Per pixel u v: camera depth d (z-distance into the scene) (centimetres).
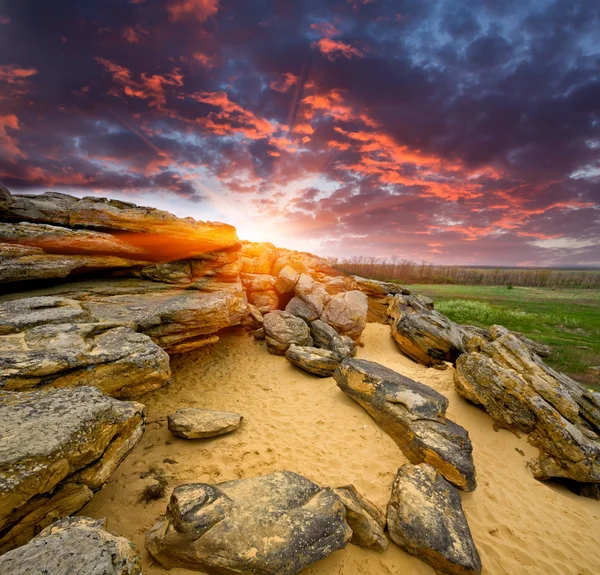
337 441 806
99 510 509
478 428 942
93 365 584
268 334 1419
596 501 791
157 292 1154
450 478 689
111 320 811
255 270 2111
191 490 469
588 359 1905
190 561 407
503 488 745
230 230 1462
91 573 265
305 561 416
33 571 257
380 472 711
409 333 1469
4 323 650
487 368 998
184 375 1129
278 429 843
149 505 535
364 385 933
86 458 405
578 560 590
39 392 466
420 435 760
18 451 339
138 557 322
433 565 504
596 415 943
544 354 1950
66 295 952
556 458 824
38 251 928
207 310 1062
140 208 1228
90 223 1083
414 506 559
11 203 977
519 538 612
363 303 1694
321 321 1563
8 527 332
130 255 1220
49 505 366
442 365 1351
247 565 392
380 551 516
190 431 726
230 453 716
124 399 633
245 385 1107
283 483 533
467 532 554
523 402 914
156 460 660
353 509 514
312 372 1180
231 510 450
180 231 1238
